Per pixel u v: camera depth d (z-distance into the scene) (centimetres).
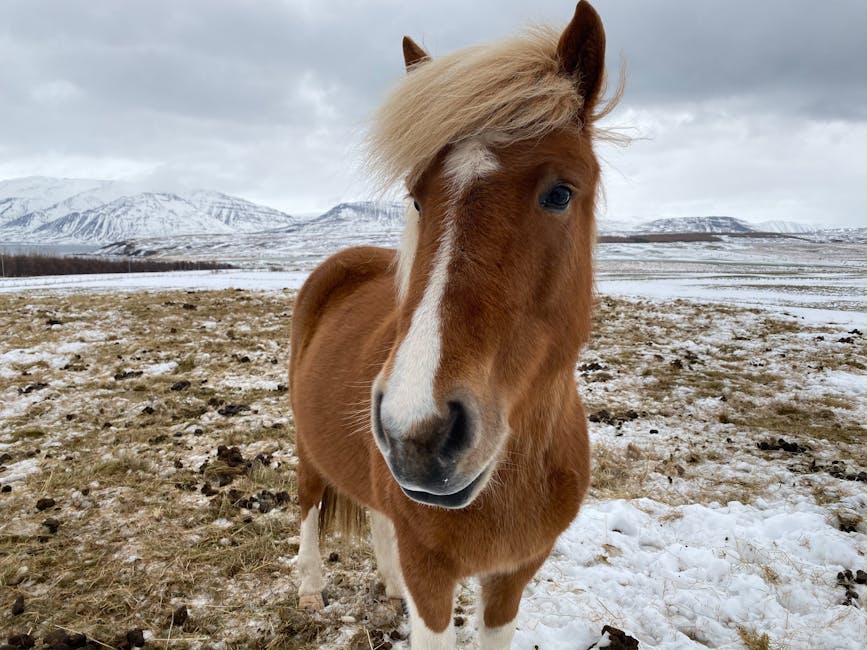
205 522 360
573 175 152
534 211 147
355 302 306
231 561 321
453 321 135
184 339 873
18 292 1534
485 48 167
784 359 797
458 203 144
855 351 837
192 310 1120
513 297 143
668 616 286
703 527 362
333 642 268
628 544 347
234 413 559
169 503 380
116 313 1059
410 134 151
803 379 697
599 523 365
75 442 486
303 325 340
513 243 143
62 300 1262
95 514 367
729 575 313
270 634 271
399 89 164
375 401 142
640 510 385
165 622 276
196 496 391
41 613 277
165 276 2456
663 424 546
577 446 207
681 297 1533
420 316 137
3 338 859
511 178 145
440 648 192
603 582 309
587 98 169
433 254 143
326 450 268
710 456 472
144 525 353
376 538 303
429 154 148
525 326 150
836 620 275
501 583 214
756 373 730
